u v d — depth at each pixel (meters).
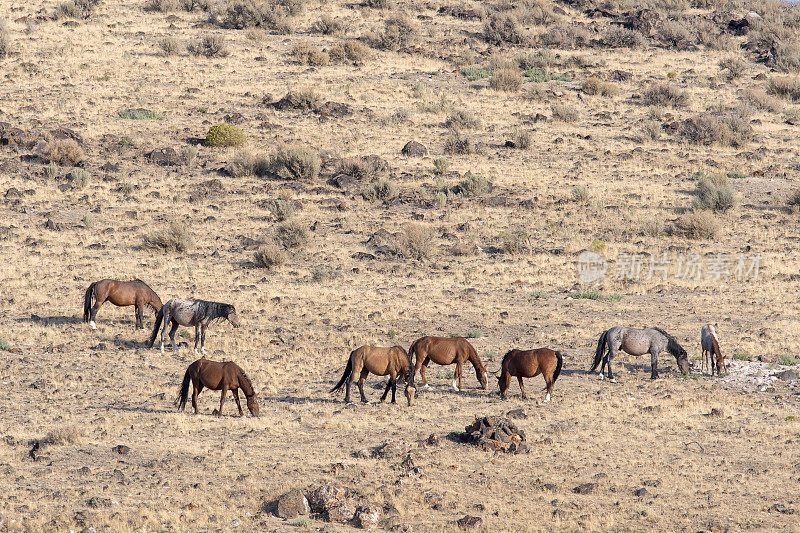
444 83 73.81
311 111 64.06
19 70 65.69
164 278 33.62
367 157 54.19
